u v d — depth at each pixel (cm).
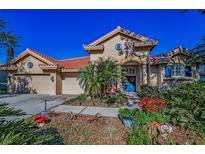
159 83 1688
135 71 1881
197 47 1395
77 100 1408
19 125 285
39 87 2252
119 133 618
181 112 722
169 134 596
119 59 1803
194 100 834
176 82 1648
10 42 2162
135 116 716
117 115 889
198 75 1653
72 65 2362
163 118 706
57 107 1143
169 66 1695
